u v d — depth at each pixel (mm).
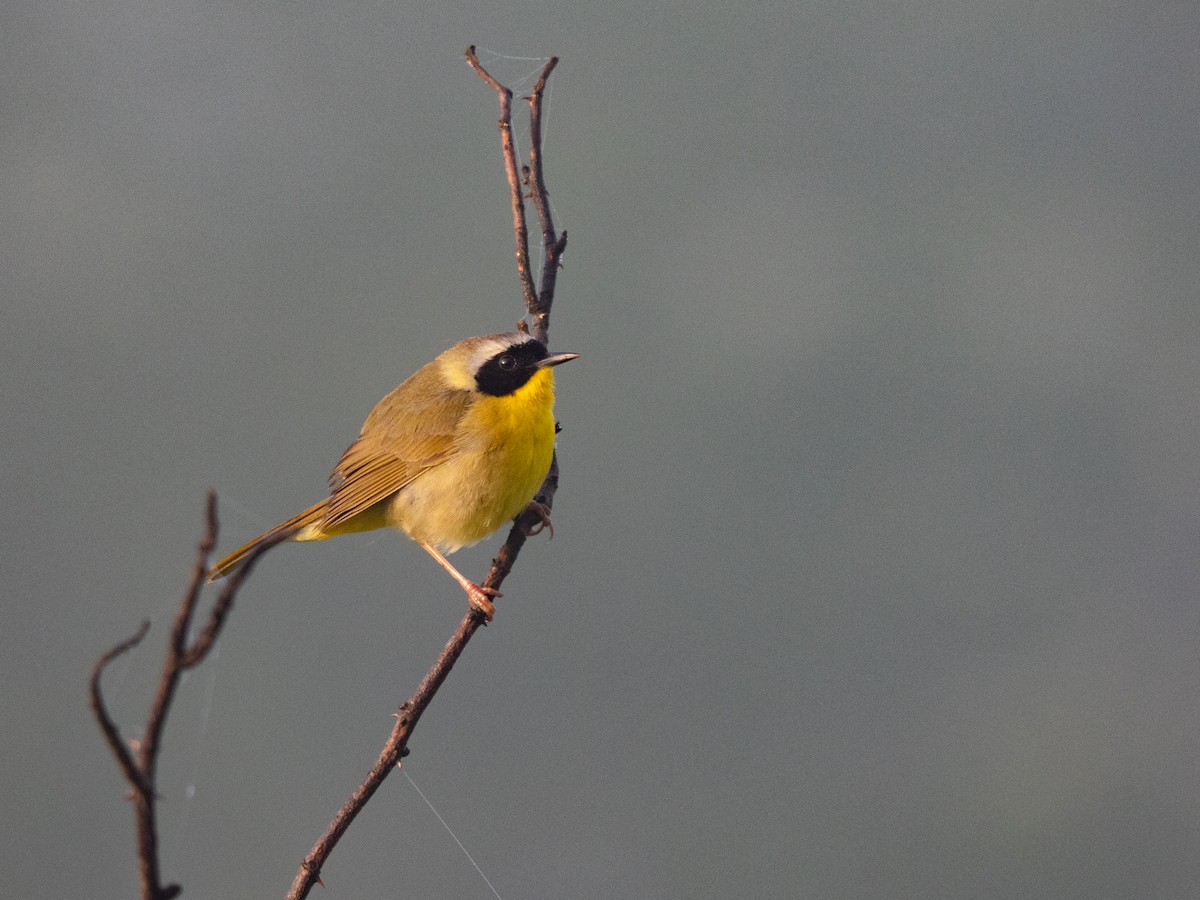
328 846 6301
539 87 9109
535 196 9398
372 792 6469
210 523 3215
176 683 3266
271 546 3252
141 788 3252
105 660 3217
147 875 3334
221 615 3219
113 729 3234
